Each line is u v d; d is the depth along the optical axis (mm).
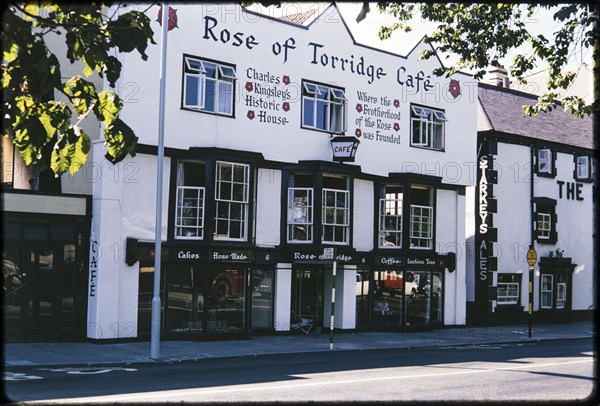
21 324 18938
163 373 14688
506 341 24906
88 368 15453
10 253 18812
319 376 14469
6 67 5664
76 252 19875
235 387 12570
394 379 14086
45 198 19312
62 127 5965
